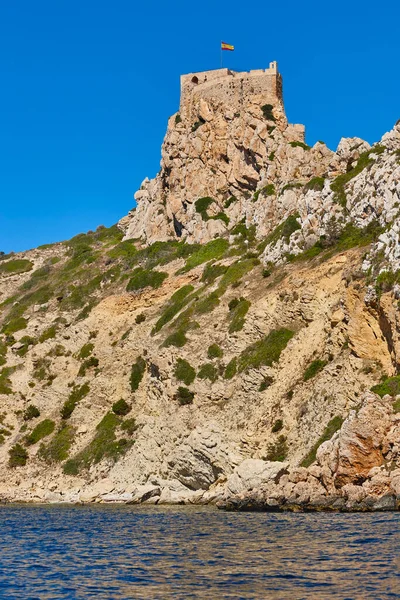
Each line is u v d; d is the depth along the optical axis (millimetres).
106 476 82438
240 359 81562
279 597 28500
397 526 42625
